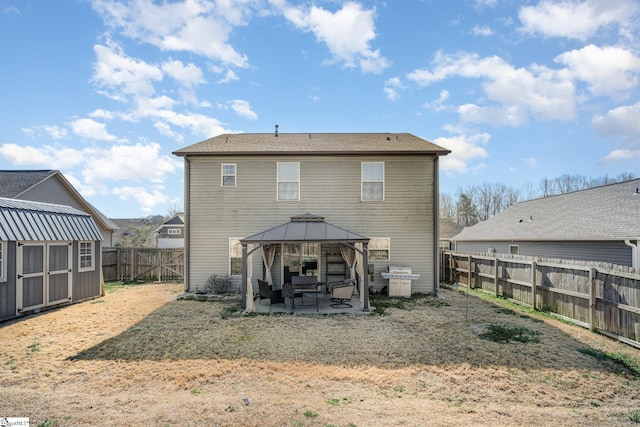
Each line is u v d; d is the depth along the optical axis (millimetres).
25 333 7355
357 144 13695
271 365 5539
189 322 8359
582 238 13109
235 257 12844
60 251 10195
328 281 12656
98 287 11867
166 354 6059
